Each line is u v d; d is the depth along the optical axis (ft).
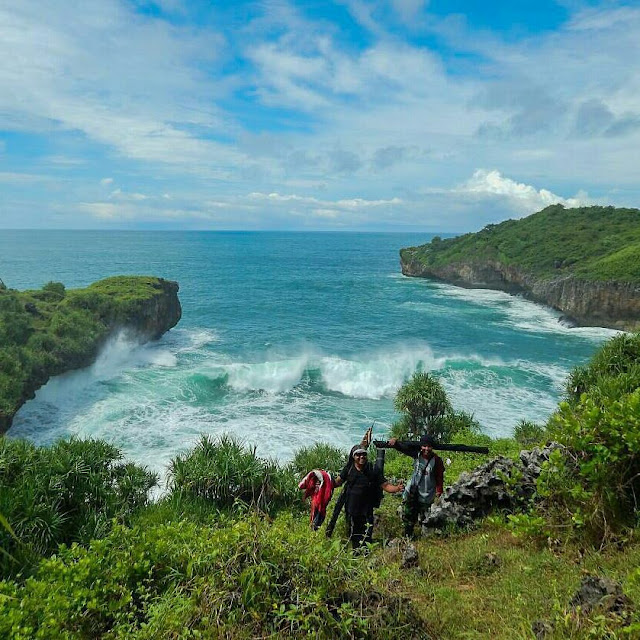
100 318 143.64
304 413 95.09
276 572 12.59
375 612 12.20
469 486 23.36
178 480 35.29
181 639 11.44
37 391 106.63
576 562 15.85
